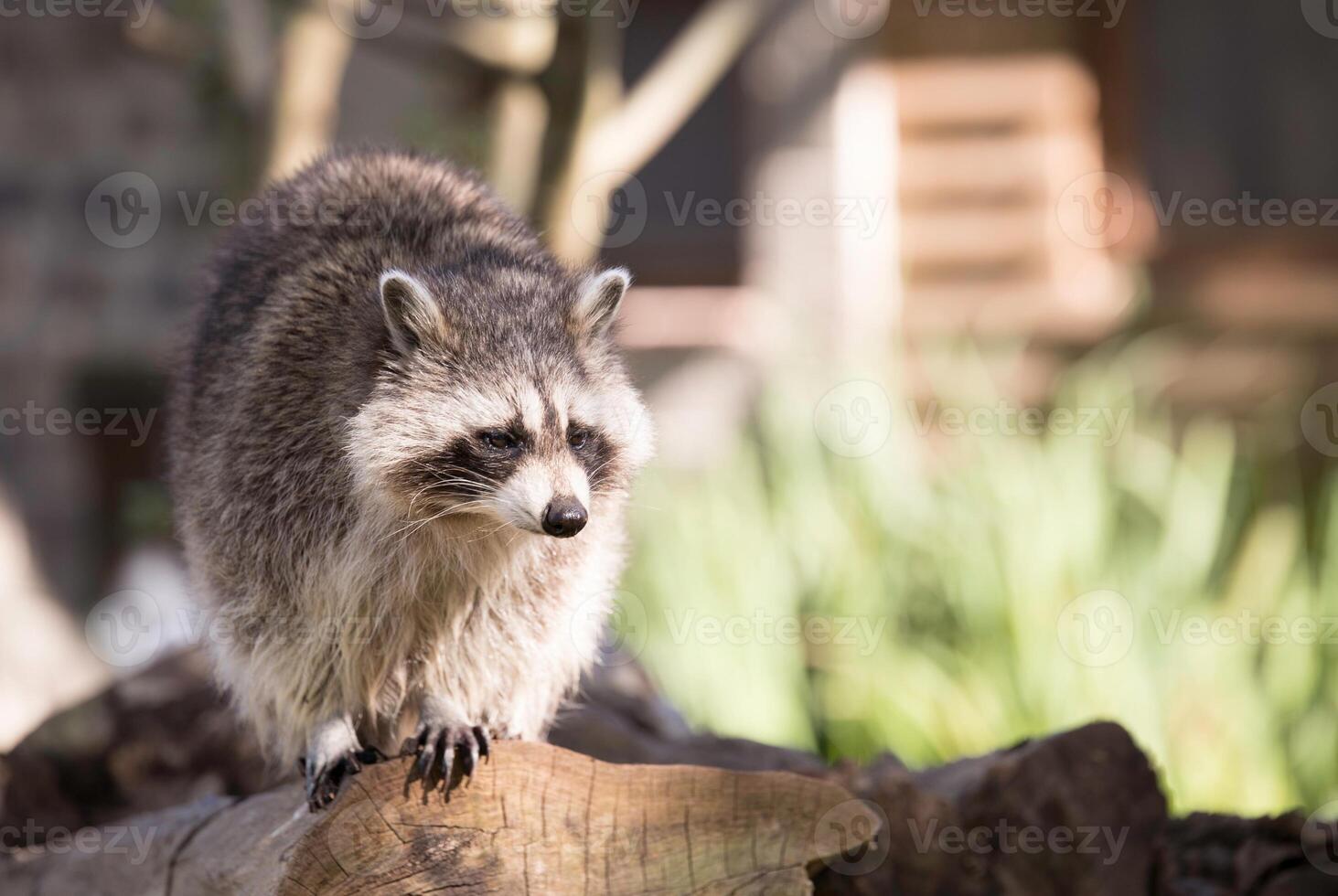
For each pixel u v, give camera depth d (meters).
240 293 6.83
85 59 17.83
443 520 6.38
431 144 10.93
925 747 12.05
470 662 6.59
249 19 11.70
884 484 13.55
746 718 12.27
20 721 13.82
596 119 10.70
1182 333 17.22
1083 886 7.00
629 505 7.16
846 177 16.23
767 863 5.56
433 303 6.21
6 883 6.82
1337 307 17.16
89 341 17.22
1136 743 7.15
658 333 16.73
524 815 5.56
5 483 16.89
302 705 6.48
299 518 6.28
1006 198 16.92
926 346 16.64
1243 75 17.98
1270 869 7.32
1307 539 16.31
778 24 16.23
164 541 13.44
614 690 9.32
